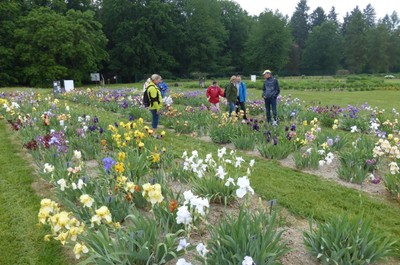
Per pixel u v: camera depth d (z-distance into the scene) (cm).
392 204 504
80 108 1395
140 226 353
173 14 6706
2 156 750
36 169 634
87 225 387
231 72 7656
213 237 339
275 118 1109
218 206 484
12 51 4428
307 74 8856
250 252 307
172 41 6372
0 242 405
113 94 1859
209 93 1281
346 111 1395
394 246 386
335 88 3325
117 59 6000
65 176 497
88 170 634
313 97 2369
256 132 840
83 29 4697
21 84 4738
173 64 6288
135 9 5959
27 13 4897
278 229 423
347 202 507
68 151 646
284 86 3366
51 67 4472
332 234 342
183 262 263
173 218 385
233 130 873
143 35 5878
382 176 608
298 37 10425
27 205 501
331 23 8612
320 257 346
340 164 694
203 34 6669
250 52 7594
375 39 8631
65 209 484
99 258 320
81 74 4875
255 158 742
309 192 544
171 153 671
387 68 8850
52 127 866
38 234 419
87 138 751
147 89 993
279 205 497
